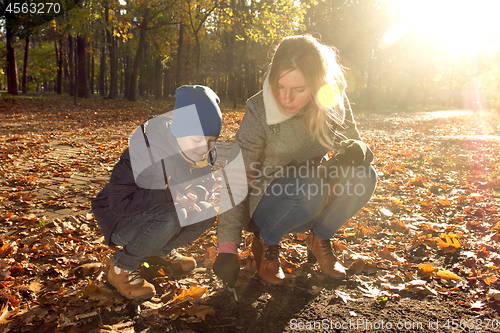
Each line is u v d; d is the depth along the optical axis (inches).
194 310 74.1
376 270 94.7
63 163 236.5
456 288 84.5
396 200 157.9
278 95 71.6
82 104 738.8
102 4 781.3
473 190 178.4
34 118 476.4
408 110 1374.3
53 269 93.8
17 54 1670.8
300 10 805.9
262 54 1121.4
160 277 88.8
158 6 880.3
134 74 994.1
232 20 853.2
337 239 117.6
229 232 75.0
